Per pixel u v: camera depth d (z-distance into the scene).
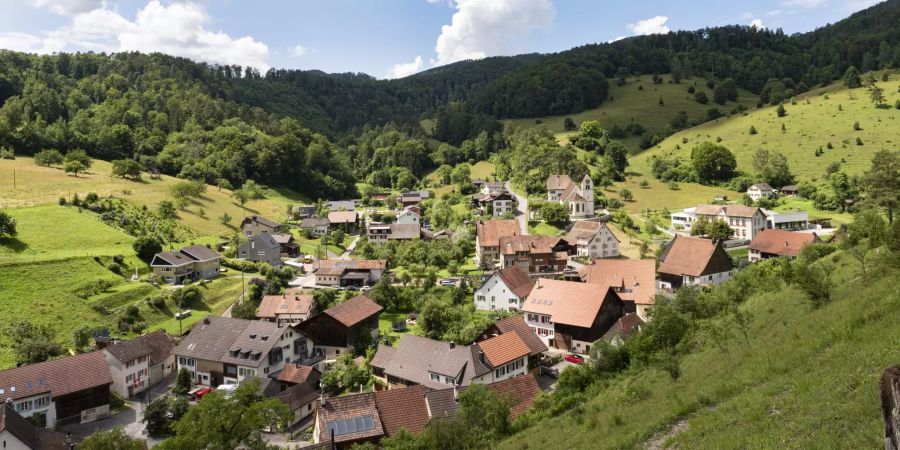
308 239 176.75
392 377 71.00
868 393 23.27
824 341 32.47
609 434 34.25
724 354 42.53
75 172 185.75
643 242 148.62
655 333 56.38
